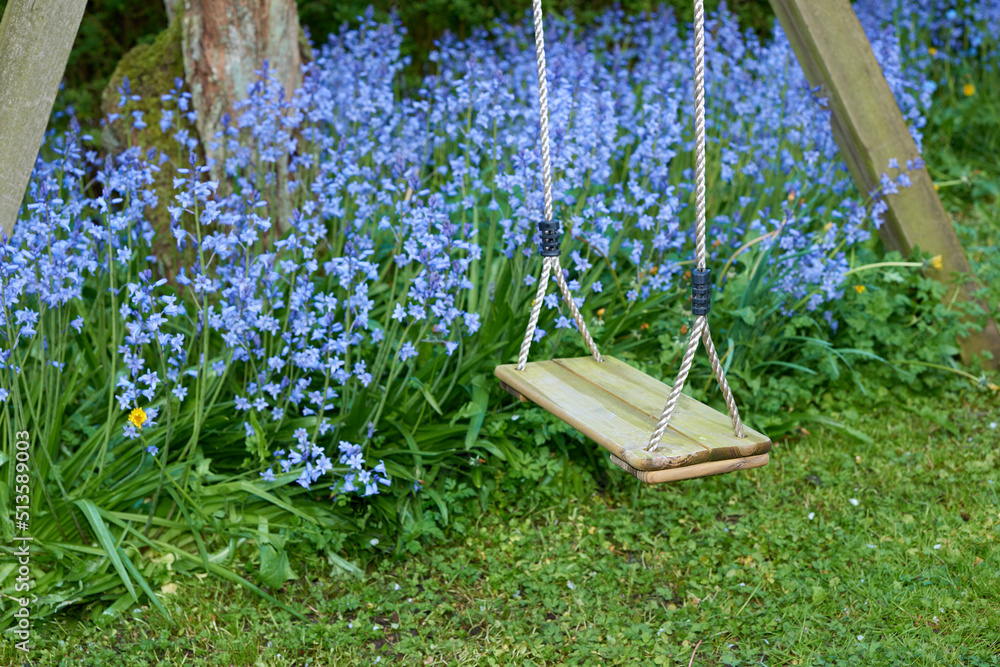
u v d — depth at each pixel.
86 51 6.91
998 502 3.78
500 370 3.45
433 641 3.20
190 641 3.17
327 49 5.24
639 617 3.26
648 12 6.61
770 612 3.23
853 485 3.98
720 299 4.44
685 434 2.83
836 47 4.62
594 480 4.06
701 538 3.69
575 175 4.11
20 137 3.32
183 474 3.49
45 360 3.50
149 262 4.60
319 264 4.44
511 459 3.78
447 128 4.64
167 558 3.42
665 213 4.20
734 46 5.87
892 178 4.76
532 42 6.80
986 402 4.61
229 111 4.67
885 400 4.60
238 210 4.07
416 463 3.71
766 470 4.10
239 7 4.56
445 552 3.66
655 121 4.67
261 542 3.43
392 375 3.66
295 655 3.13
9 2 3.23
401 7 7.21
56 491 3.39
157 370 3.84
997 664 2.92
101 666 3.02
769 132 5.36
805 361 4.62
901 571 3.40
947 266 4.84
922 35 7.03
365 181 4.35
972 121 6.92
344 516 3.65
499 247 4.27
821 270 4.30
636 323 4.39
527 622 3.27
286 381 3.63
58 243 3.47
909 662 2.96
